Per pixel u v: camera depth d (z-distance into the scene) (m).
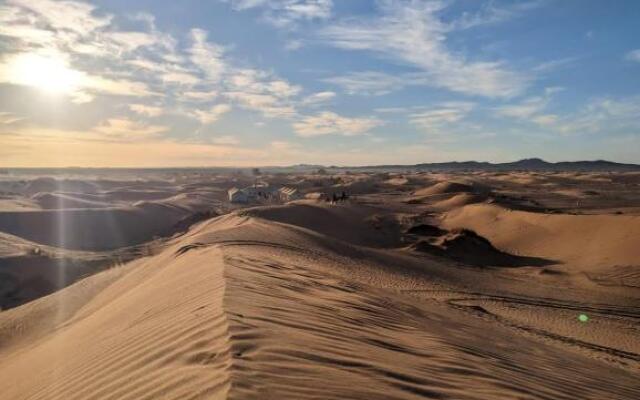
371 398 3.66
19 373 8.80
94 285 21.91
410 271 26.12
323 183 135.50
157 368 4.48
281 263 15.28
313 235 30.27
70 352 8.20
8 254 35.72
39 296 30.33
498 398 4.58
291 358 4.25
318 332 5.65
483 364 6.18
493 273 30.38
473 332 10.80
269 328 5.23
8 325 17.33
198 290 8.61
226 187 127.81
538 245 42.00
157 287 11.73
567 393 5.95
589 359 11.69
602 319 19.88
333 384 3.76
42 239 53.22
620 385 8.26
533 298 22.94
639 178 149.62
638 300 24.09
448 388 4.48
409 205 73.12
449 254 35.78
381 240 44.00
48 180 131.25
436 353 6.10
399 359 5.24
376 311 8.87
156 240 53.62
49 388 5.78
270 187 114.94
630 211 63.38
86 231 57.09
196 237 25.69
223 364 3.93
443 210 67.94
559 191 106.62
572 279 29.41
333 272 18.91
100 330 9.04
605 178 148.75
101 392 4.43
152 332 6.12
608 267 31.73
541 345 11.86
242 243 23.53
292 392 3.42
